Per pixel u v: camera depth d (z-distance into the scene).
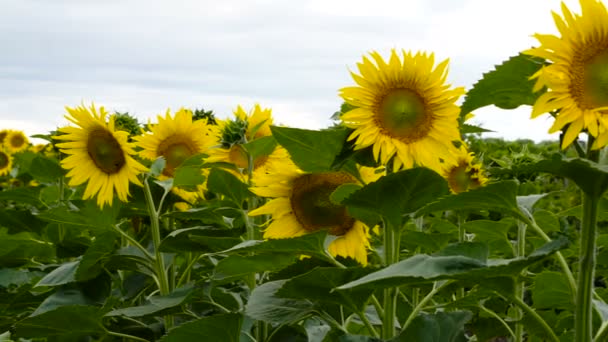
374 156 1.27
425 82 1.29
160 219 1.97
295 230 1.45
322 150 1.28
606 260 1.48
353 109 1.33
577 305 1.00
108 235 1.61
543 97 0.95
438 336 1.15
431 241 1.51
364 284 1.00
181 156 2.02
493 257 1.95
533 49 0.96
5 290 2.12
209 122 2.25
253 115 1.87
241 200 1.67
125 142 1.69
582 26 0.95
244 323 1.38
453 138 1.29
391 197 1.18
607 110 0.93
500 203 1.08
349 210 1.29
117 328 1.74
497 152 2.75
